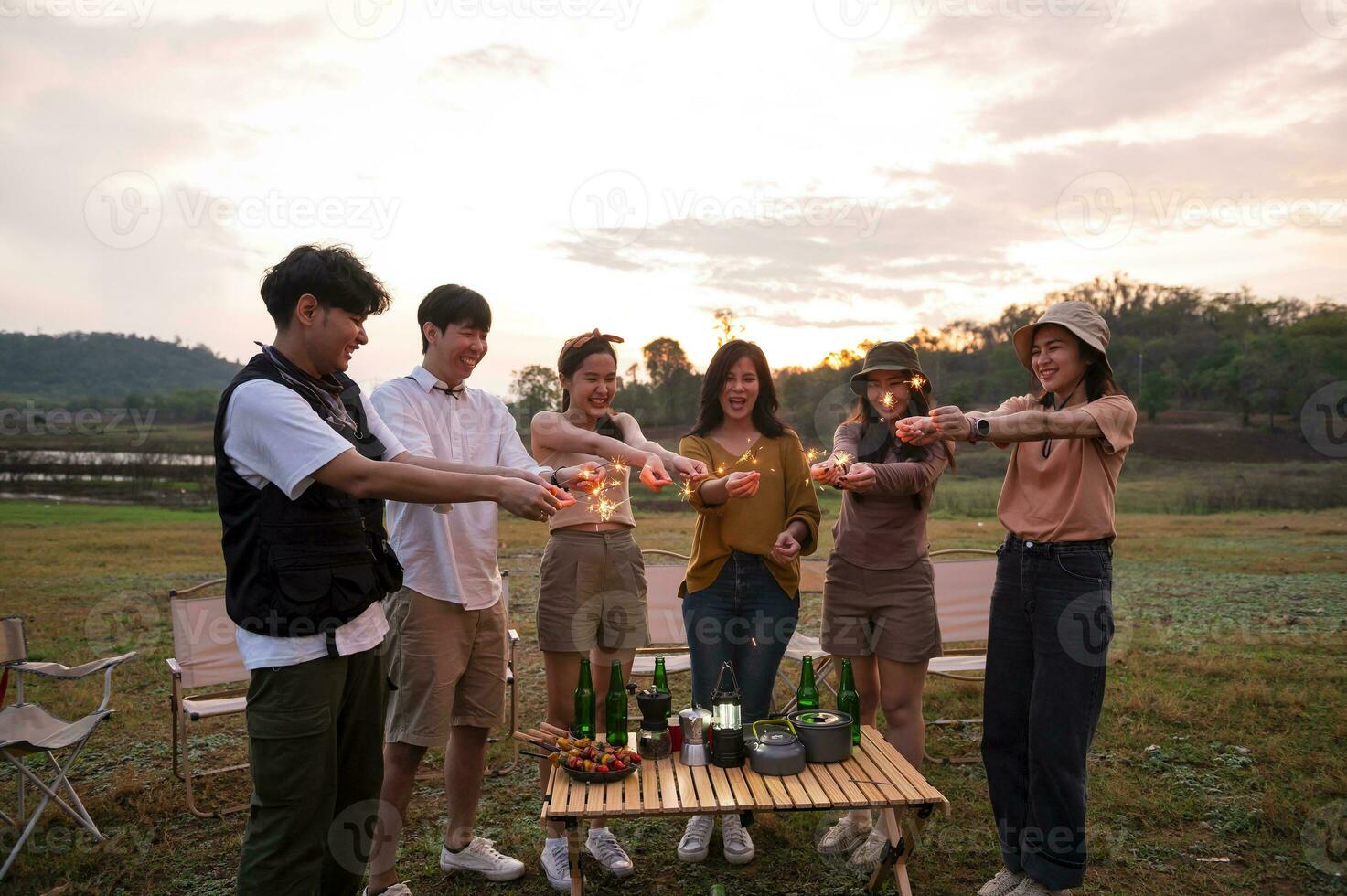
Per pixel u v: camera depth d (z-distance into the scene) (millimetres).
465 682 2984
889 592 3248
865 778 2744
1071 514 2693
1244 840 3393
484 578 2930
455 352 2883
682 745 2967
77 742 3467
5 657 3695
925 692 5547
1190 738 4547
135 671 6199
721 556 3256
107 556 11070
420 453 2717
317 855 2057
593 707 3225
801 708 3457
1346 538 12414
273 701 1999
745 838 3295
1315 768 4094
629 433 3482
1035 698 2754
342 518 2070
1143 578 9664
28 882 3150
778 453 3373
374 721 2252
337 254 2066
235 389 1975
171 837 3543
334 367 2115
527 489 2035
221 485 2018
